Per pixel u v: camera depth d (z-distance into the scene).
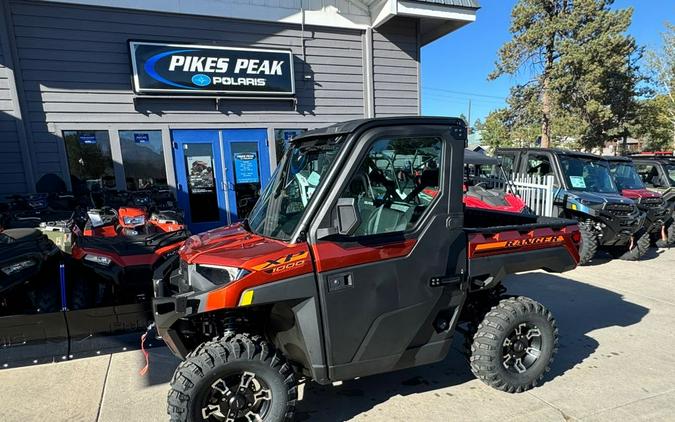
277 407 2.51
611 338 4.12
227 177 8.43
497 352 3.01
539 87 25.03
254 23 8.28
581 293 5.52
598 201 6.96
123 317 3.87
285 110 8.73
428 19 9.32
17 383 3.33
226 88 8.02
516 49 24.84
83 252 4.04
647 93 26.45
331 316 2.49
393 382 3.35
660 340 4.07
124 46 7.46
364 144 2.49
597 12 22.67
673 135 28.83
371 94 9.34
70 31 7.16
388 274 2.61
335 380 2.60
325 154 2.68
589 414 2.86
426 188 2.75
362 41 9.21
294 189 2.86
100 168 7.60
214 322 2.68
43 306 3.87
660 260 7.53
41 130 7.18
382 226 2.67
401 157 2.66
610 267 6.98
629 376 3.37
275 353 2.52
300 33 8.66
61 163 7.35
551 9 24.47
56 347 3.68
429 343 2.85
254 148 8.58
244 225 3.20
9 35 6.82
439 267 2.76
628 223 6.86
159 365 3.62
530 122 26.00
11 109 6.95
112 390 3.23
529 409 2.93
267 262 2.37
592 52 22.28
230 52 7.91
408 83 9.70
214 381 2.39
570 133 23.58
